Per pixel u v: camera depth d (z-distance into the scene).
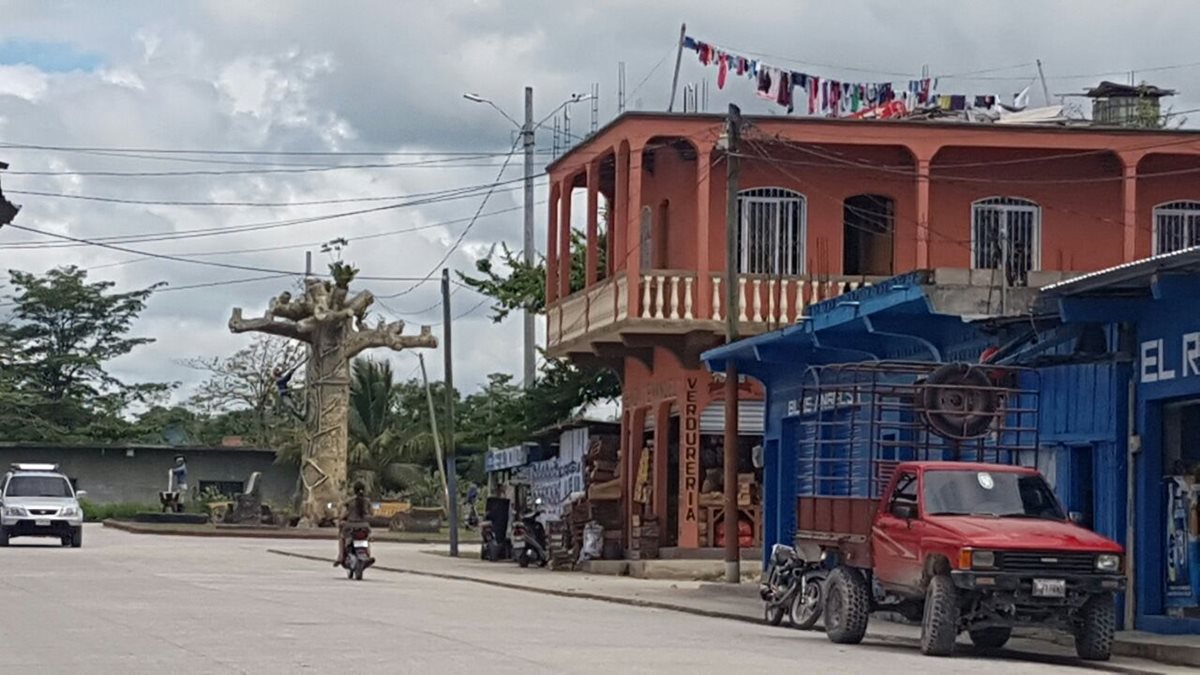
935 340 25.66
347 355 65.31
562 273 39.38
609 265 40.72
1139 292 20.72
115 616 20.27
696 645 17.98
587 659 15.55
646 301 34.59
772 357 29.89
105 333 98.12
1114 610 18.38
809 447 29.19
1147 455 20.92
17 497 45.66
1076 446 22.09
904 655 17.73
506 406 50.00
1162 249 36.44
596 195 37.41
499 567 39.88
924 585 17.95
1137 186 36.44
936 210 36.28
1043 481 19.19
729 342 30.62
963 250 36.22
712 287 34.59
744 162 35.94
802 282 34.66
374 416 79.38
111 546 47.50
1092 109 38.91
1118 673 16.88
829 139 35.09
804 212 36.06
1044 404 22.77
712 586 29.72
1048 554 17.50
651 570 34.69
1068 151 35.81
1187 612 20.36
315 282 65.00
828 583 19.80
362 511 32.66
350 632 18.38
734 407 31.00
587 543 37.81
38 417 90.75
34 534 45.00
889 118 36.06
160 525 64.56
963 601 17.75
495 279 48.62
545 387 48.31
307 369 66.69
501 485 50.88
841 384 27.22
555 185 40.28
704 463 36.38
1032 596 17.42
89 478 81.88
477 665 14.71
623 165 35.38
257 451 82.75
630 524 38.34
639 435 39.25
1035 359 21.98
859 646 19.06
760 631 21.11
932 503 18.61
